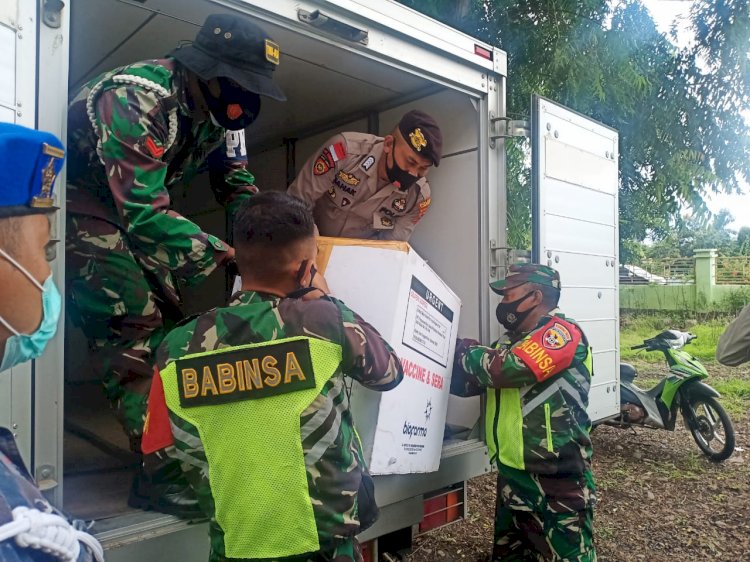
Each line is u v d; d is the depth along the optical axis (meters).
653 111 8.33
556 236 3.09
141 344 1.95
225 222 4.08
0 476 0.69
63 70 1.55
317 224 2.89
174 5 2.37
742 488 4.19
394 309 1.96
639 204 8.88
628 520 3.69
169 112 1.81
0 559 0.61
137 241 1.75
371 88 3.18
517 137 2.87
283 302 1.44
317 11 2.15
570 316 3.29
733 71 8.21
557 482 2.41
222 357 1.38
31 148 0.75
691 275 15.95
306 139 4.00
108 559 1.58
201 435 1.38
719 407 4.64
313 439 1.35
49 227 0.84
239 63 1.80
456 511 2.69
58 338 1.51
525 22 6.49
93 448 2.66
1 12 1.42
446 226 3.03
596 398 3.60
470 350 2.47
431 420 2.26
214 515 1.40
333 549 1.40
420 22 2.49
